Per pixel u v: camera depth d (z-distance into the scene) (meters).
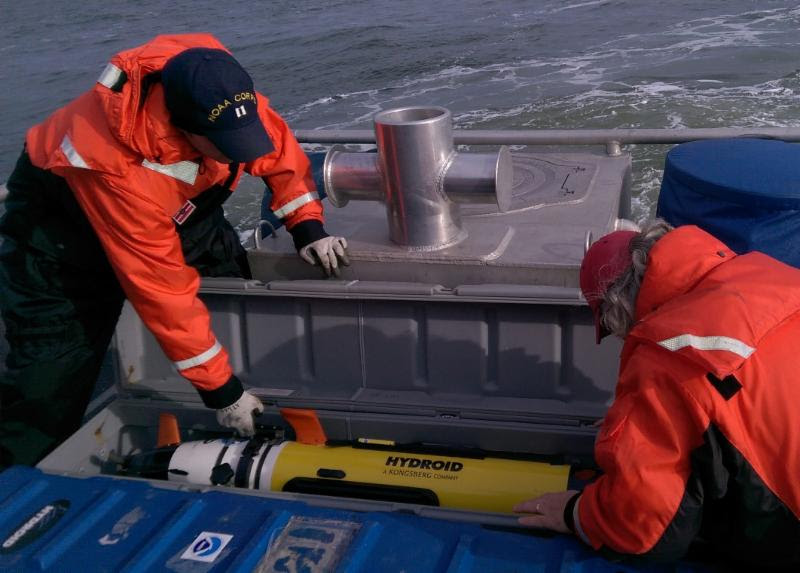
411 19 23.16
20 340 2.69
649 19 19.84
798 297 1.48
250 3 31.53
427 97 15.08
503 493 2.28
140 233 2.22
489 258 2.52
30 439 2.73
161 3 35.00
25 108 19.22
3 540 1.91
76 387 2.75
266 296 2.71
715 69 14.60
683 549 1.55
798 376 1.46
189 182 2.34
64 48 27.42
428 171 2.49
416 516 1.87
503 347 2.52
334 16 25.59
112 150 2.16
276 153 2.62
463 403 2.57
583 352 2.46
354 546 1.77
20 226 2.62
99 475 2.18
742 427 1.46
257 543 1.80
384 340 2.64
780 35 16.48
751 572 1.66
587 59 16.59
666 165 2.77
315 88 16.73
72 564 1.82
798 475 1.43
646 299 1.60
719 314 1.45
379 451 2.46
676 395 1.48
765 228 2.41
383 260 2.63
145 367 2.96
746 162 2.62
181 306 2.32
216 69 2.08
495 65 17.06
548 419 2.46
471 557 1.72
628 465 1.50
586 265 1.78
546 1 23.84
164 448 2.62
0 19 35.25
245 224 8.25
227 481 2.49
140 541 1.87
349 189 2.67
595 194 2.99
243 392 2.49
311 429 2.57
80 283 2.66
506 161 2.51
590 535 1.66
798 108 12.12
